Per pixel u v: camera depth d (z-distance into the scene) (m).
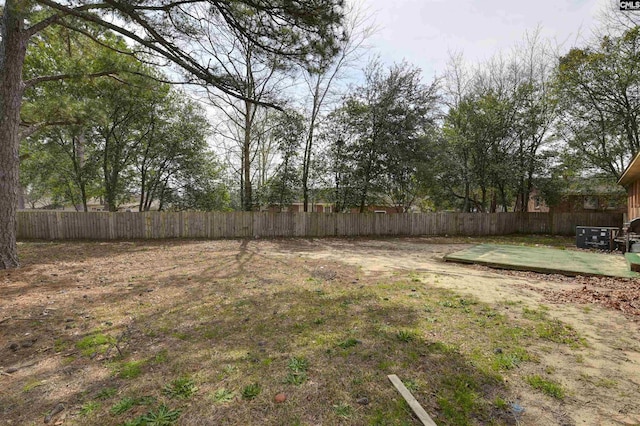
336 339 2.96
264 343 2.88
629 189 12.36
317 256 8.44
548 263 6.69
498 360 2.57
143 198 17.19
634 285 5.11
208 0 4.44
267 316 3.61
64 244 10.36
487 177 17.16
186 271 6.23
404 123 13.93
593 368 2.47
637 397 2.10
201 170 16.80
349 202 15.33
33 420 1.83
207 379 2.26
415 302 4.15
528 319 3.54
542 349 2.79
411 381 2.25
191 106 16.06
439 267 6.83
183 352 2.70
